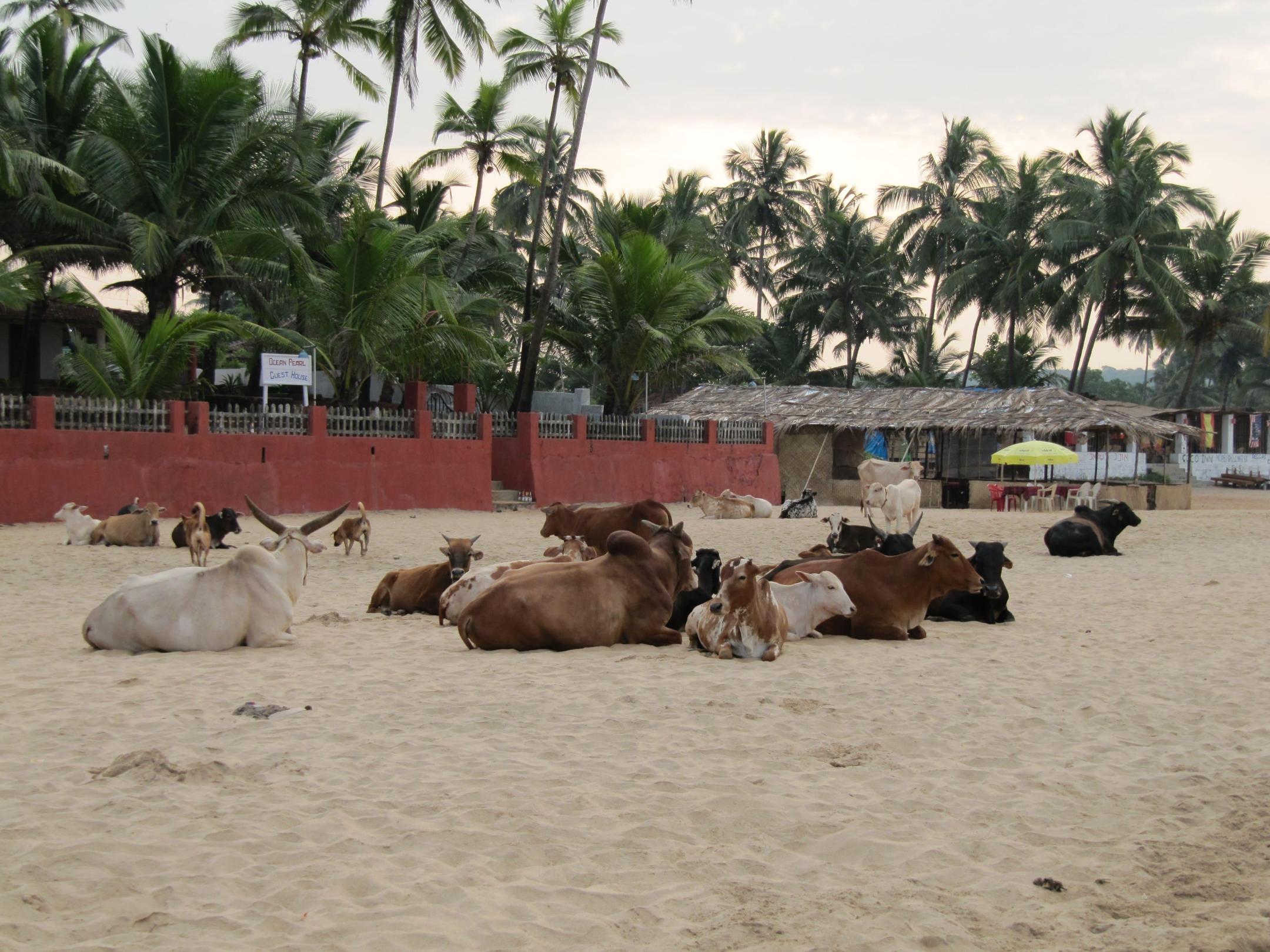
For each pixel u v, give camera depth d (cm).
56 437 2261
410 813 520
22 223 2916
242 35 3331
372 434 2773
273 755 604
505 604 920
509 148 3647
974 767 612
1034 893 447
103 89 3027
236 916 408
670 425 3469
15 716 689
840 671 860
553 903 427
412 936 395
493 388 4222
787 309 5997
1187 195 4788
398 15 3203
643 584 952
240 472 2512
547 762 605
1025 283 5219
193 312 2800
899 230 5553
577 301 3581
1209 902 437
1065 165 5119
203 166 2845
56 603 1246
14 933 389
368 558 1752
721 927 410
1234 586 1502
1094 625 1148
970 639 1037
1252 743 672
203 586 924
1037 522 2756
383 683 795
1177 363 9700
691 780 576
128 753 602
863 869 469
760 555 1886
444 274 3525
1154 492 3522
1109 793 571
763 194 5969
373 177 3969
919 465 2886
